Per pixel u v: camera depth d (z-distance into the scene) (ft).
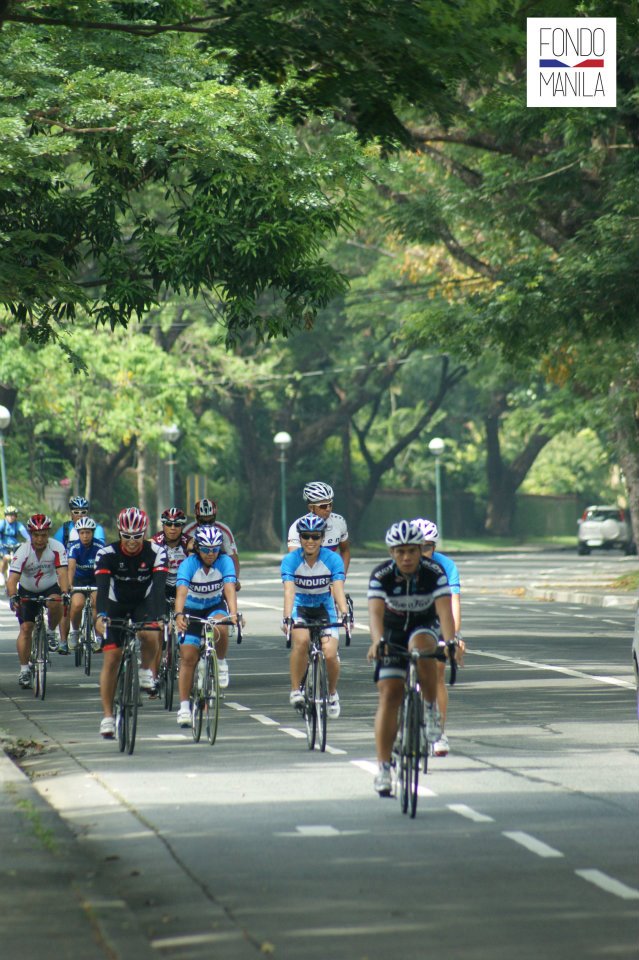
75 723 138.82
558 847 82.69
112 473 602.03
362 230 476.95
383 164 183.11
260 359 642.63
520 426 600.80
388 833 86.63
